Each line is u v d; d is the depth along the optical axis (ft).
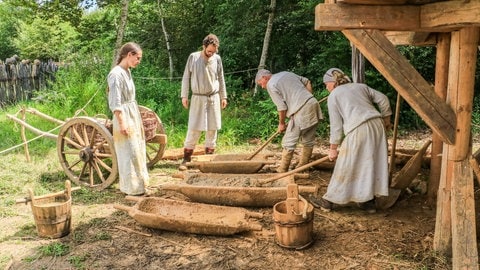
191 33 43.88
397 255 12.18
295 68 36.63
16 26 58.80
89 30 36.63
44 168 21.18
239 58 39.29
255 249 12.76
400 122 30.37
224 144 25.93
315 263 11.93
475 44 10.71
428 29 10.60
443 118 10.93
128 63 16.58
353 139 14.11
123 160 16.75
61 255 12.60
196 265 11.95
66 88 33.73
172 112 30.94
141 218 13.56
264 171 19.89
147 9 44.14
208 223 13.21
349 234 13.58
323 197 15.16
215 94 21.21
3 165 21.35
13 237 13.78
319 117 18.31
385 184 14.24
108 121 18.57
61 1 30.14
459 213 10.87
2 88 36.78
